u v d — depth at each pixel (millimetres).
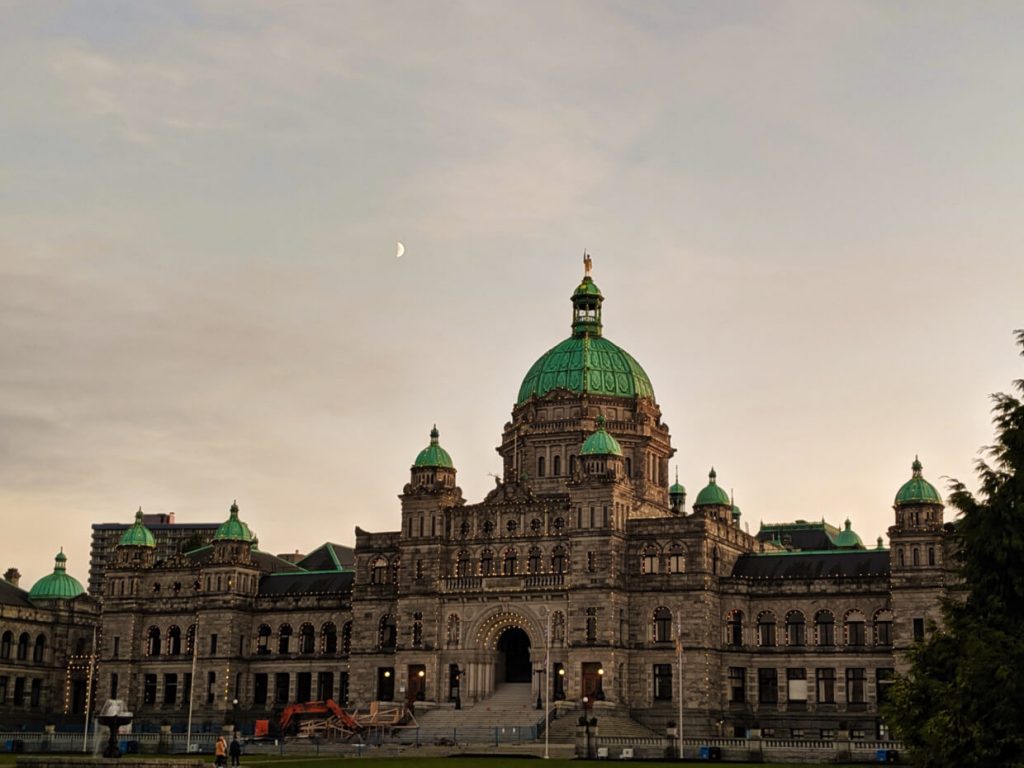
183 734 146375
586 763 101938
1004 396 65375
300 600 165000
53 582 186375
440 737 132625
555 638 143875
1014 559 63344
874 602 140750
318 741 132500
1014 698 59531
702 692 139625
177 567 169125
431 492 152375
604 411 159125
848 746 109812
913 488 138375
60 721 178375
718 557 146125
